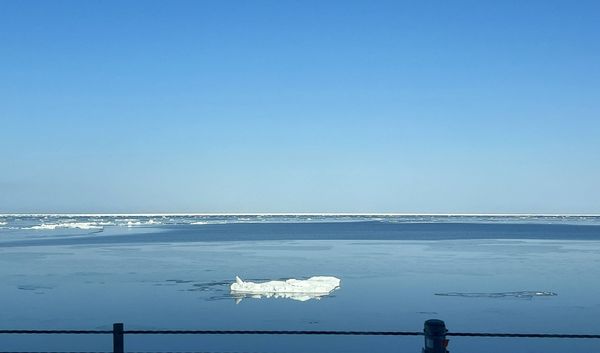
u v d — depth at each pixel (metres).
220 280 50.50
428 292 43.47
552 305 37.97
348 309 36.88
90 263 64.75
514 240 114.31
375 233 153.62
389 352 26.55
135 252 80.75
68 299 40.31
